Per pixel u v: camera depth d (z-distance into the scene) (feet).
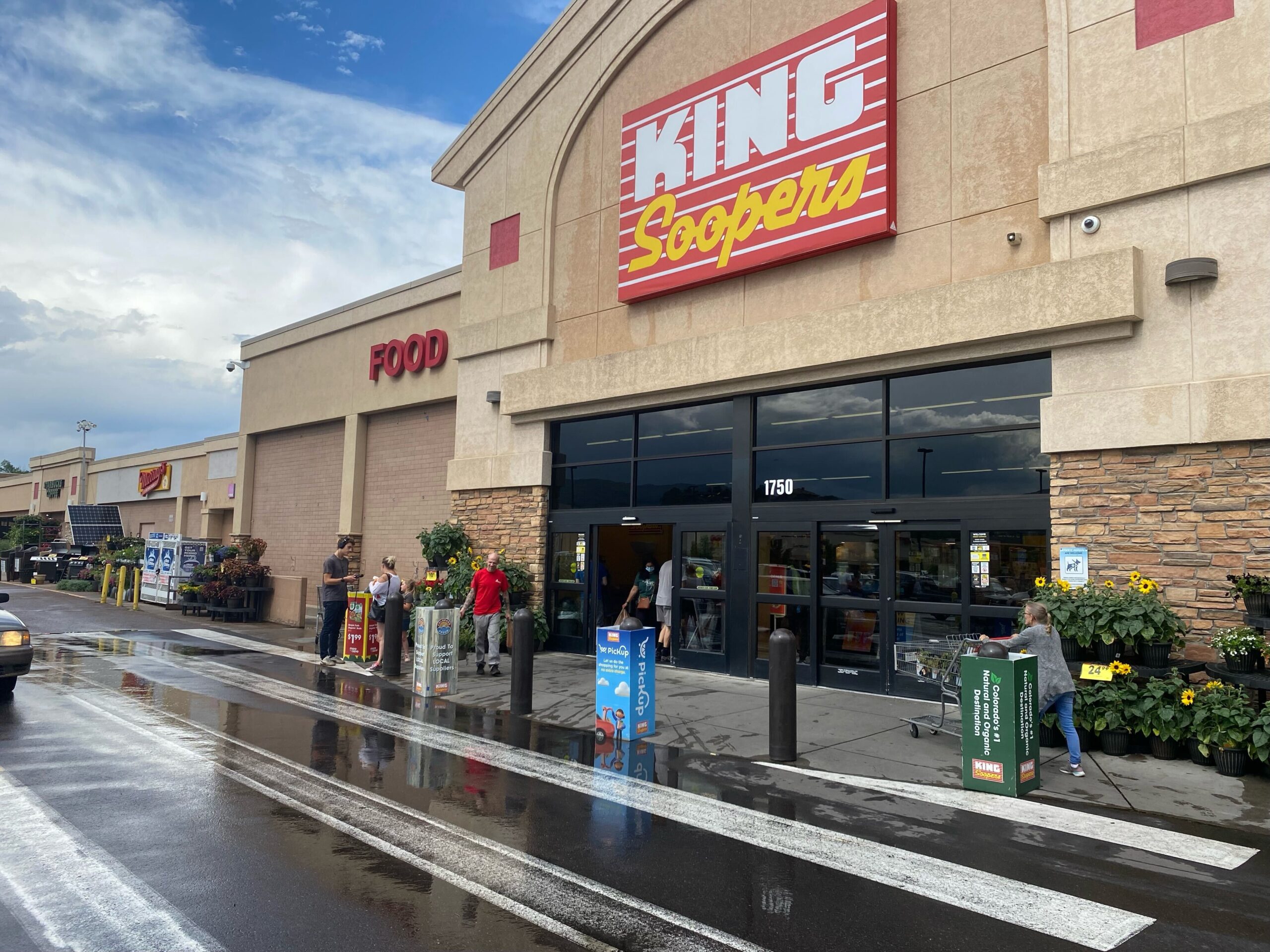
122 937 13.57
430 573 51.96
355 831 18.83
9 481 180.24
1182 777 23.57
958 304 33.17
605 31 48.47
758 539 40.27
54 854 17.07
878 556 36.19
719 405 42.83
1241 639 24.66
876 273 36.47
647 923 14.51
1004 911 15.10
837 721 30.42
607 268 47.83
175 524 104.99
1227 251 27.68
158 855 17.07
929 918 14.80
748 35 41.81
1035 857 17.71
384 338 66.80
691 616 42.86
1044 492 31.89
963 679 22.90
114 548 107.45
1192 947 13.83
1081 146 30.86
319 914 14.56
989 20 33.86
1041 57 32.48
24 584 114.11
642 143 45.60
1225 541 27.27
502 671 42.55
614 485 47.34
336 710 32.94
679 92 43.91
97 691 35.27
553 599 49.96
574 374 47.73
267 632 61.21
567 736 28.76
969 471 33.96
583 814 20.34
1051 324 30.53
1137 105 29.73
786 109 39.29
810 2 39.34
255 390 82.43
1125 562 29.12
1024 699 22.40
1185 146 28.32
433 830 19.02
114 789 21.42
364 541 67.97
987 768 22.33
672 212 43.83
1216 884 16.38
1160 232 29.01
